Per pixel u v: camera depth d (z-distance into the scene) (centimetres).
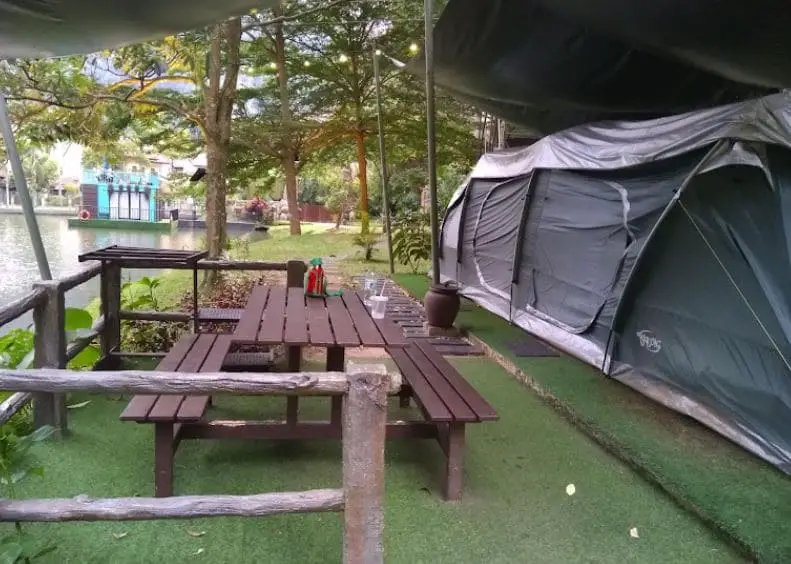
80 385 175
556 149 518
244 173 1609
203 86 657
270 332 267
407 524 238
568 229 500
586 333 462
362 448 180
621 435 320
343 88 1409
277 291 381
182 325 487
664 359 373
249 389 177
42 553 199
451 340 541
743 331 311
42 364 292
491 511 250
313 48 1422
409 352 352
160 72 705
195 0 284
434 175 549
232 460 288
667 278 372
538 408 379
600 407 362
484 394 402
